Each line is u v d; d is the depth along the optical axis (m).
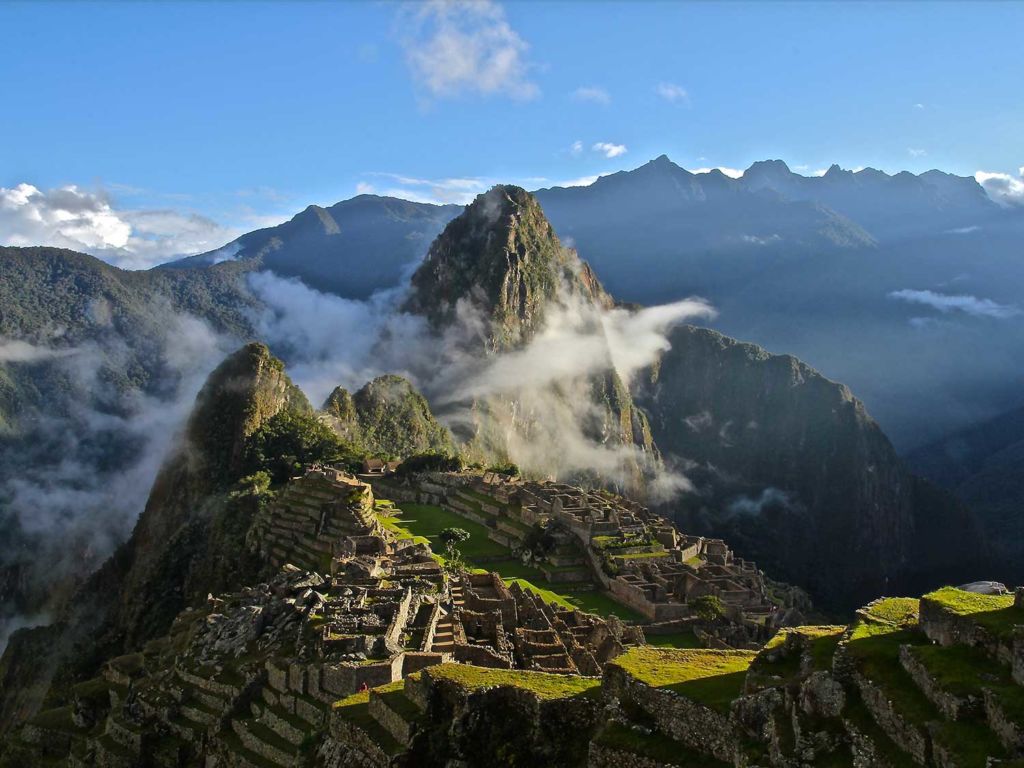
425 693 30.75
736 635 97.38
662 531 135.00
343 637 42.88
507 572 119.00
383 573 62.09
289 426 191.38
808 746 21.70
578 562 122.81
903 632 24.84
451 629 48.16
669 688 25.61
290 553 99.81
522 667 45.69
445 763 28.67
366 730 31.53
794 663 25.44
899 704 21.03
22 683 128.88
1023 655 20.27
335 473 139.12
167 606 127.75
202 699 48.50
